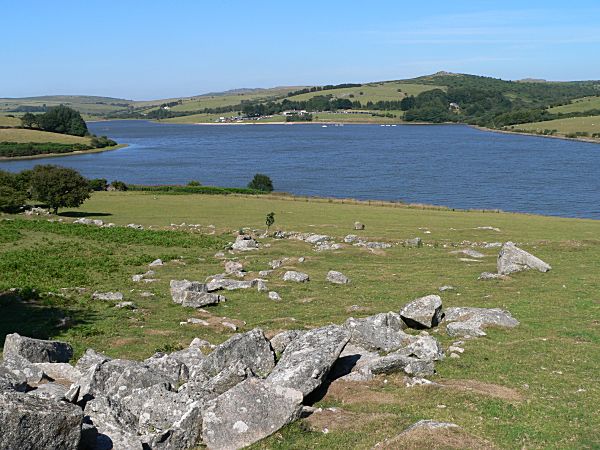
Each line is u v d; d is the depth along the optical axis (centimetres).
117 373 1836
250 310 3331
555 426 1631
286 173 18150
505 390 1900
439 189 14538
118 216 8431
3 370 1752
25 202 9731
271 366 1970
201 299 3444
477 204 12319
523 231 6769
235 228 7112
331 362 1844
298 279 4081
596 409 1753
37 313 3247
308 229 7031
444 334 2673
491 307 3152
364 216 8412
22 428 1251
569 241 5547
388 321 2631
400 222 7731
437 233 6631
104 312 3297
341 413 1706
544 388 1925
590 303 3172
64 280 4166
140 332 2880
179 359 2141
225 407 1571
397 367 2030
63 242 5809
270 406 1599
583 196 13100
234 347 1972
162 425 1583
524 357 2253
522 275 4091
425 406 1750
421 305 2789
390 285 3925
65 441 1299
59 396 1566
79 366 2019
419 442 1473
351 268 4634
